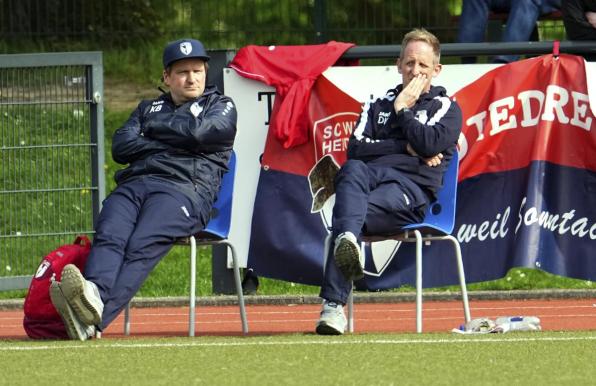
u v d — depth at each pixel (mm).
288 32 57844
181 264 45094
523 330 28047
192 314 28109
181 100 29578
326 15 54375
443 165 28812
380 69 35094
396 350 23422
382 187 27875
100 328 26312
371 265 34812
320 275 35656
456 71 34656
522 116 34531
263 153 35656
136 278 26969
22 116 36625
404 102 28625
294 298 39594
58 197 36938
